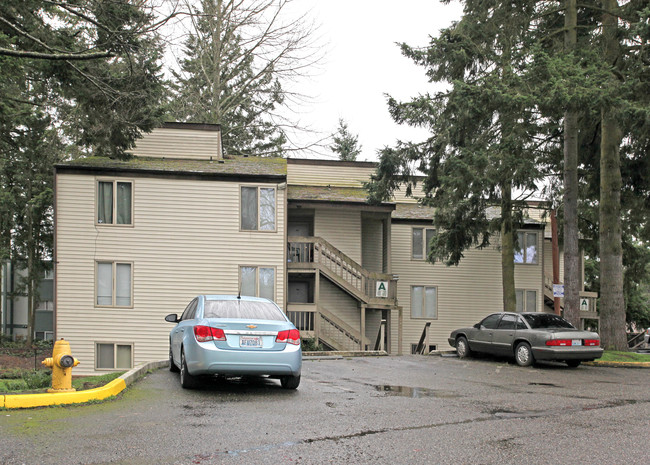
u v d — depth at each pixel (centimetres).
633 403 955
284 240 2431
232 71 4072
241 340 962
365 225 2998
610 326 2033
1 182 2975
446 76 2339
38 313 3644
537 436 690
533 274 3183
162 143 2728
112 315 2325
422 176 3120
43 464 538
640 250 3108
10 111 2350
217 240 2400
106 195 2364
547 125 2250
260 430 692
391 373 1359
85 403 832
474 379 1267
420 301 3062
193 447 609
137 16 1602
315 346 2389
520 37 2280
